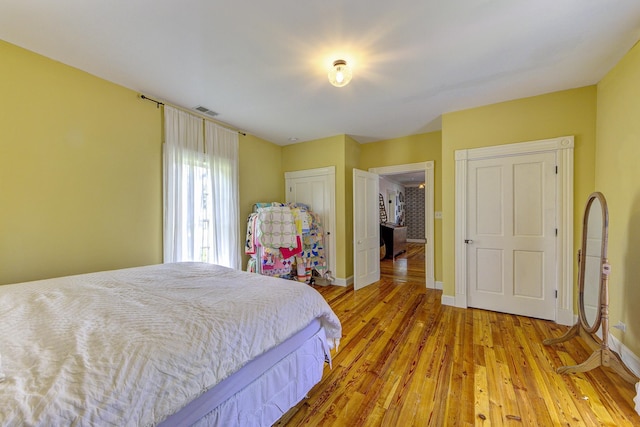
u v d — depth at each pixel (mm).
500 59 2125
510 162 2908
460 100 2895
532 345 2250
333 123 3631
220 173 3492
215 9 1597
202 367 988
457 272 3178
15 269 1936
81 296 1428
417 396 1640
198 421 989
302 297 1567
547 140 2707
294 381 1447
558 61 2152
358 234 4055
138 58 2107
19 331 1014
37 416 637
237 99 2842
